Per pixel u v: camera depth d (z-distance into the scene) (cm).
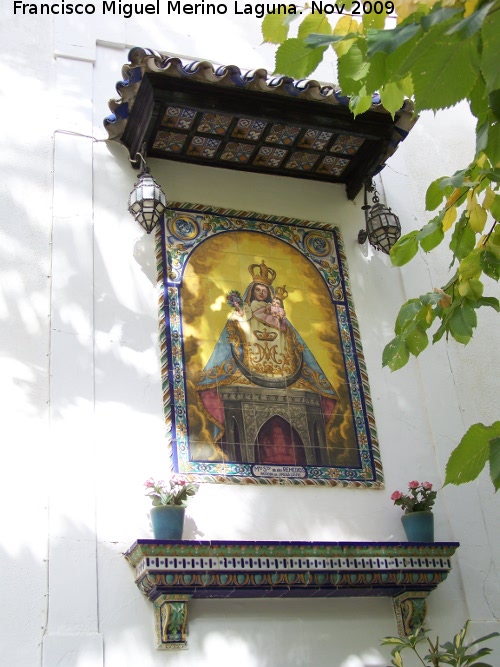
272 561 607
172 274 713
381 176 846
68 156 725
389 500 694
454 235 563
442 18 343
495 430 406
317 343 733
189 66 667
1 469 598
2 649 548
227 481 648
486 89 351
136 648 577
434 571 650
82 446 623
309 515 662
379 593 652
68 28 784
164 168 755
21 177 703
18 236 679
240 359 700
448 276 820
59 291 669
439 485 719
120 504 617
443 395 761
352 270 781
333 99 705
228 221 755
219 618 607
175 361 679
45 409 626
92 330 664
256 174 787
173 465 641
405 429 731
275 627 619
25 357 638
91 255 692
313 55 405
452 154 905
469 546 704
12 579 569
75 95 754
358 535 670
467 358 793
